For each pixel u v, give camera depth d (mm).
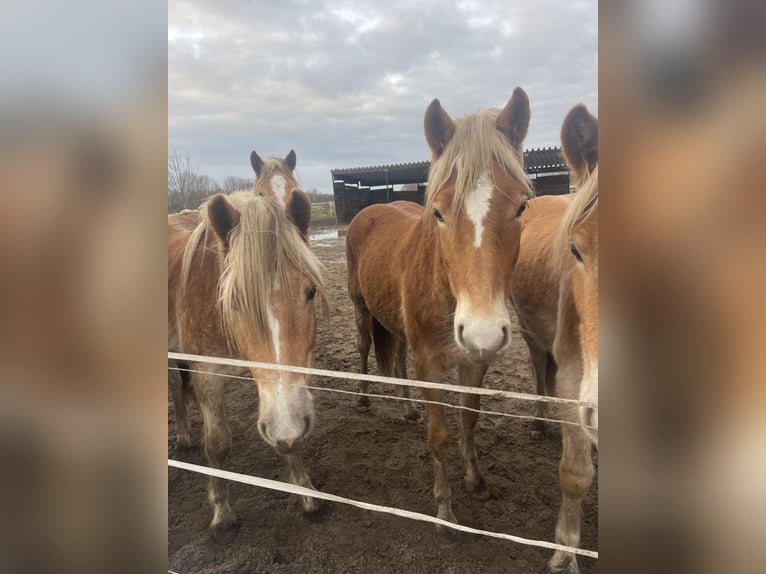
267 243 1925
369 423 3309
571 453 1841
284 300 1938
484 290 1791
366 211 3600
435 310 2180
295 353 1939
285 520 2482
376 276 2941
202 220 2291
